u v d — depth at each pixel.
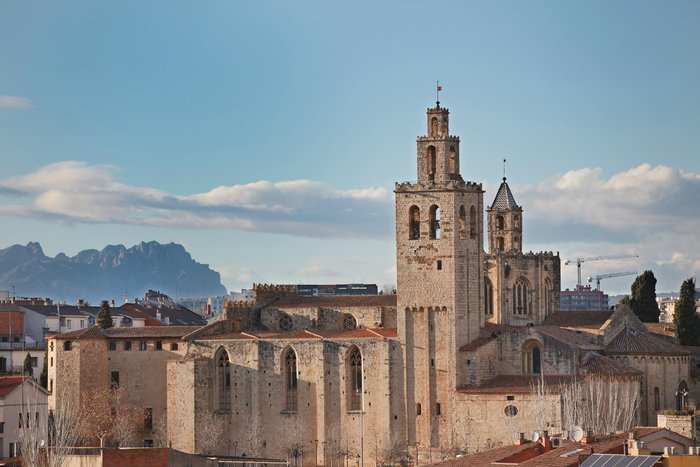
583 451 177.50
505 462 191.38
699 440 184.75
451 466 197.25
